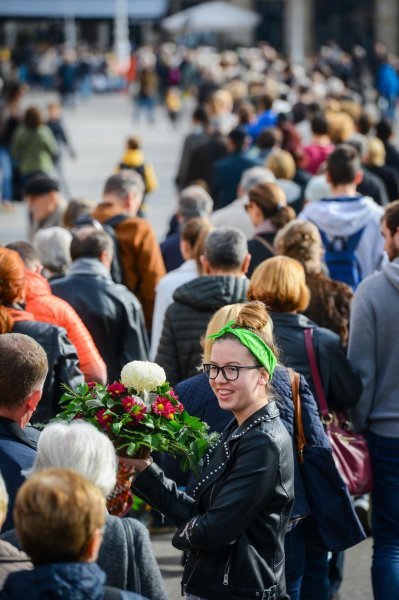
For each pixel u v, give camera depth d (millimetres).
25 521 6855
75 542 6879
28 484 6953
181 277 15945
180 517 9398
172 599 14016
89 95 115688
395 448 12633
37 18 141750
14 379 9562
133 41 155250
